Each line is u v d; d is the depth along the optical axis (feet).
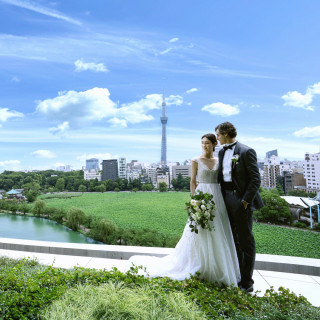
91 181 474.08
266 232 108.99
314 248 91.91
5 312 7.29
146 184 458.09
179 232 159.53
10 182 460.96
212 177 11.38
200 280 10.40
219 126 11.38
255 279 13.32
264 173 280.92
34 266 12.78
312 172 216.13
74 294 7.95
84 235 139.85
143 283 9.18
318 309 8.00
